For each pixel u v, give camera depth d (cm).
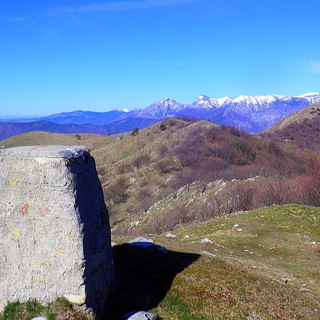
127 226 4975
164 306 795
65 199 652
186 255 1213
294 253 1702
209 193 4319
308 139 11688
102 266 730
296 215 2405
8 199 684
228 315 796
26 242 668
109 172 8825
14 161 685
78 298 643
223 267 1133
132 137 11675
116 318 705
